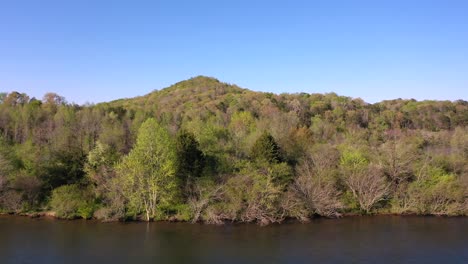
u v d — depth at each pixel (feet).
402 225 172.96
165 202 175.73
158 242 143.33
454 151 257.75
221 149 214.07
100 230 159.74
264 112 424.05
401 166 203.62
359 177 195.93
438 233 158.71
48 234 152.35
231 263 121.29
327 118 415.85
